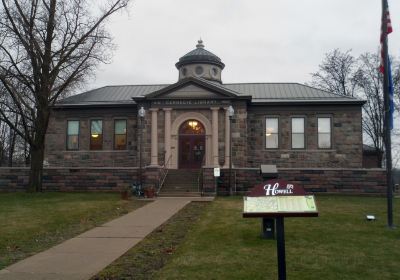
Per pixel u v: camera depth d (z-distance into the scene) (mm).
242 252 10445
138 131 34781
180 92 33656
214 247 11039
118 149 37125
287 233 12805
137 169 28578
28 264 9688
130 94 39594
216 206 19984
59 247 11539
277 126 35781
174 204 21062
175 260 9711
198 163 33500
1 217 16281
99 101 37750
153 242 12164
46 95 26719
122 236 13039
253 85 40688
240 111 33281
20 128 43188
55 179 29328
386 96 14969
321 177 26953
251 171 27594
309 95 36812
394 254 10250
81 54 26984
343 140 35125
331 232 13008
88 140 37500
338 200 23109
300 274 8594
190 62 40875
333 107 35438
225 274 8586
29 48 25516
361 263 9406
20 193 27109
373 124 50281
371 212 17656
